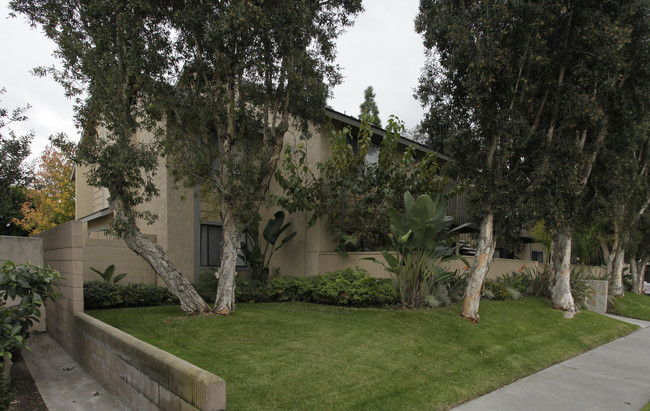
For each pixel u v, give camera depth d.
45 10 7.83
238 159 8.55
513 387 6.04
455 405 5.18
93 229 16.34
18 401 5.14
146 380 4.15
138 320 7.63
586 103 8.95
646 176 15.33
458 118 9.86
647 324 12.45
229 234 8.45
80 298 7.01
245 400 4.44
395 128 11.54
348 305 9.44
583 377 6.68
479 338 7.85
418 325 7.96
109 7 7.67
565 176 9.41
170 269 8.08
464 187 11.50
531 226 9.91
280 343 6.43
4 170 9.14
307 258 12.25
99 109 7.39
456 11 9.39
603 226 16.55
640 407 5.37
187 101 8.44
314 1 9.07
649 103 10.65
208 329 7.00
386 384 5.29
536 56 8.76
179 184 11.16
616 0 9.38
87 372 6.10
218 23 7.67
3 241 8.62
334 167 11.33
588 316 11.44
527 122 9.35
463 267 13.06
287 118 9.12
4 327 4.73
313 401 4.59
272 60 8.80
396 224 9.45
